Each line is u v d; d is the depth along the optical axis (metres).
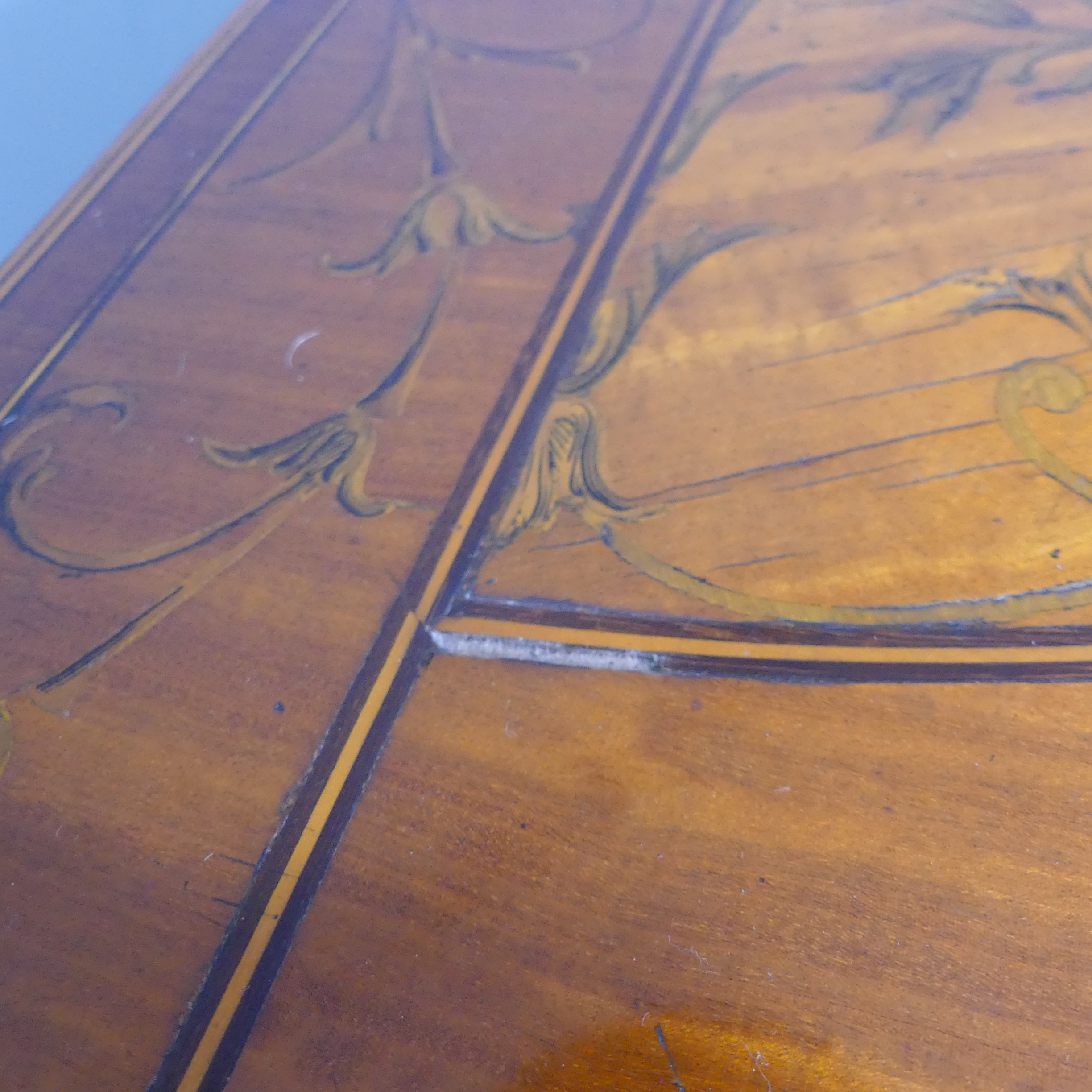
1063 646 0.11
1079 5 0.15
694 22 0.16
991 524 0.11
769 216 0.14
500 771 0.11
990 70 0.15
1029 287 0.13
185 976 0.10
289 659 0.11
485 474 0.12
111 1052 0.10
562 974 0.10
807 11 0.16
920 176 0.14
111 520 0.13
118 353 0.14
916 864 0.10
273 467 0.13
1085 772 0.10
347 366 0.13
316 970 0.10
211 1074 0.10
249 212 0.15
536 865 0.10
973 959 0.10
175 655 0.12
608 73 0.16
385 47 0.17
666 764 0.11
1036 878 0.10
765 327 0.13
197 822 0.11
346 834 0.11
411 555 0.12
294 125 0.16
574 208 0.14
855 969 0.10
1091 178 0.14
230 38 0.17
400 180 0.15
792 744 0.11
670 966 0.10
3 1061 0.10
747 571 0.11
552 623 0.11
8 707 0.11
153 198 0.15
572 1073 0.10
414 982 0.10
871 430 0.12
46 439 0.13
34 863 0.11
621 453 0.12
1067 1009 0.09
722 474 0.12
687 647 0.11
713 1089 0.09
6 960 0.10
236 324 0.14
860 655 0.11
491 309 0.14
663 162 0.15
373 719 0.11
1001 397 0.12
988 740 0.10
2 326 0.14
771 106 0.15
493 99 0.16
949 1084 0.09
